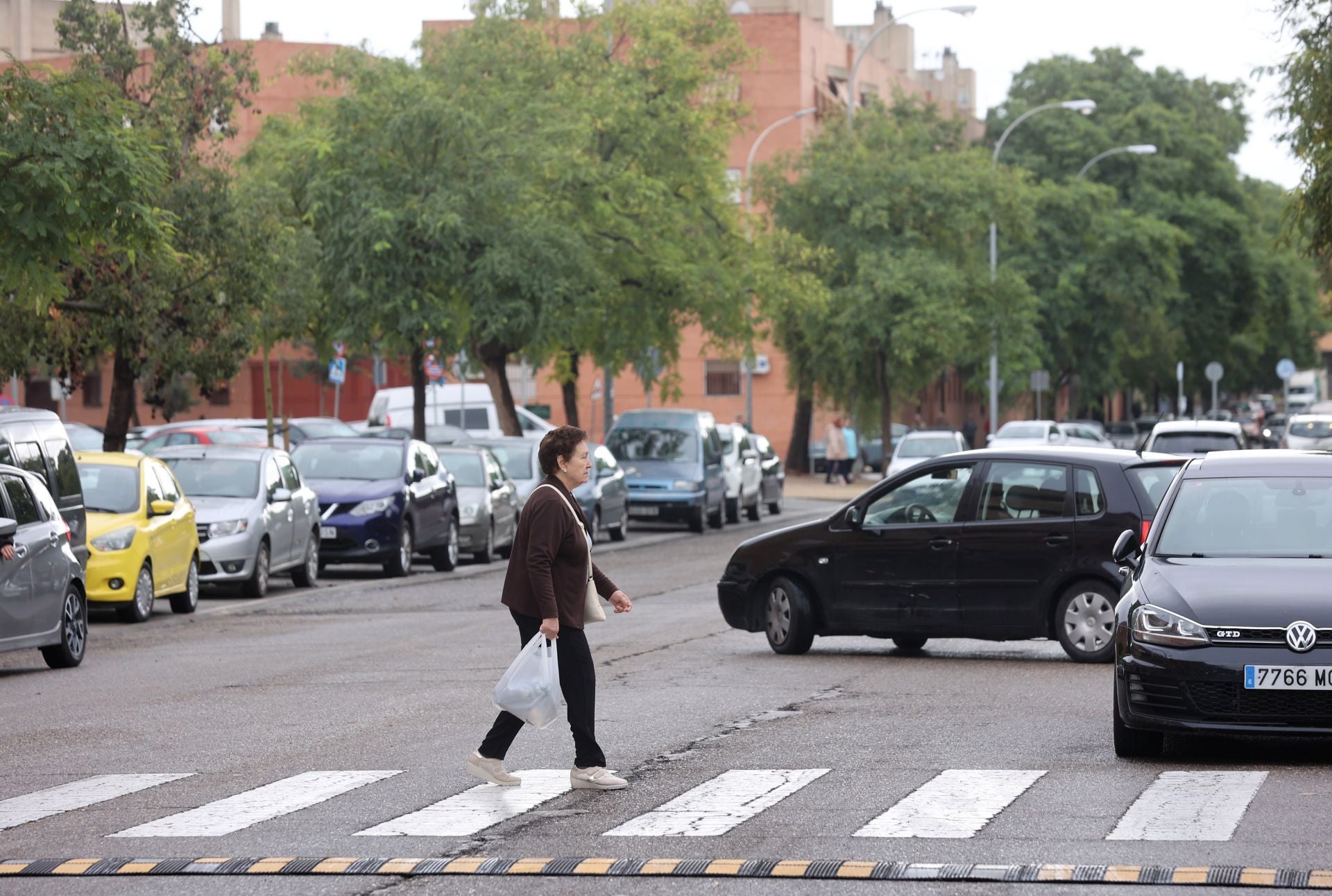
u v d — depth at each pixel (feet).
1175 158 389.60
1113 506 79.71
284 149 182.39
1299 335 498.28
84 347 140.87
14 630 80.59
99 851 42.98
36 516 84.74
